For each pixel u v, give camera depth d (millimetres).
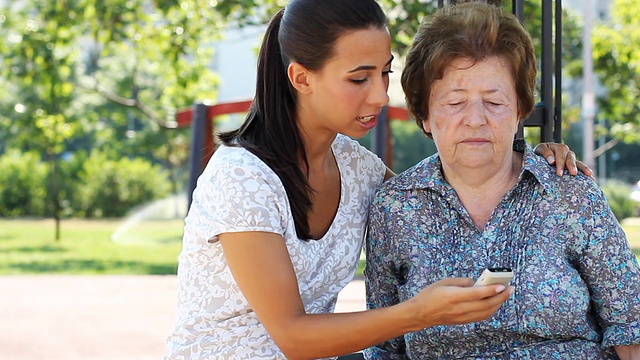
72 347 5582
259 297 1827
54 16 11836
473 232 2045
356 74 1853
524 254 1989
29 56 12617
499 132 1966
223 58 32406
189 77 13219
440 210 2082
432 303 1639
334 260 2057
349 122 1902
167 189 24391
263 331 1947
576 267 2023
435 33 1992
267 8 9555
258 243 1836
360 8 1843
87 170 24328
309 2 1862
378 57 1858
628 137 18375
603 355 2018
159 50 12031
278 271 1825
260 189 1860
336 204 2100
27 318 6598
